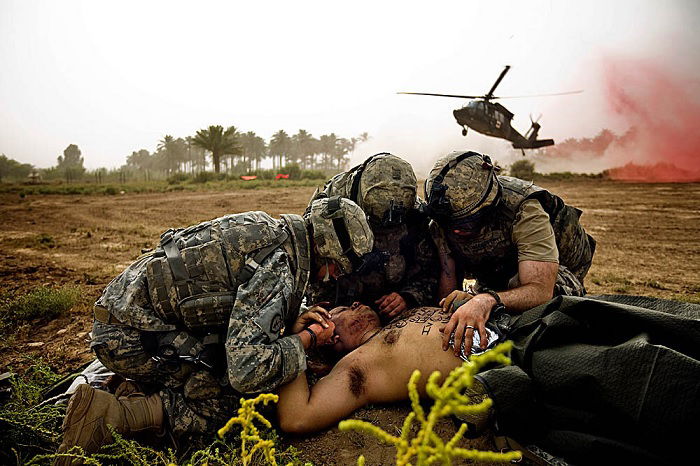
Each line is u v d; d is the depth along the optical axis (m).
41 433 2.18
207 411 2.23
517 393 1.89
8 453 2.09
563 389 1.88
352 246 2.36
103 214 15.93
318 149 139.25
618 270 6.84
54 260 7.71
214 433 2.24
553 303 2.20
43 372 2.78
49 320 4.34
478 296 2.44
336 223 2.37
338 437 2.27
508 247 2.90
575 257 3.12
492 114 22.92
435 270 3.22
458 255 3.09
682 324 1.88
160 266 2.22
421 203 3.26
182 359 2.18
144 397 2.22
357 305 2.87
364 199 3.01
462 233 2.88
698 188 25.75
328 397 2.30
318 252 2.42
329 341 2.50
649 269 6.90
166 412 2.19
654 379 1.71
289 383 2.28
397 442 0.82
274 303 2.16
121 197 25.06
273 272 2.23
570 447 1.82
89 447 1.97
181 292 2.19
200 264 2.21
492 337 2.30
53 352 3.62
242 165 119.44
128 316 2.20
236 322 2.10
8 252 8.62
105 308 2.25
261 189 29.09
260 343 2.07
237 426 2.24
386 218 2.96
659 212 14.77
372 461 2.09
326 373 2.70
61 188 33.34
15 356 3.55
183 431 2.20
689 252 8.30
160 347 2.19
